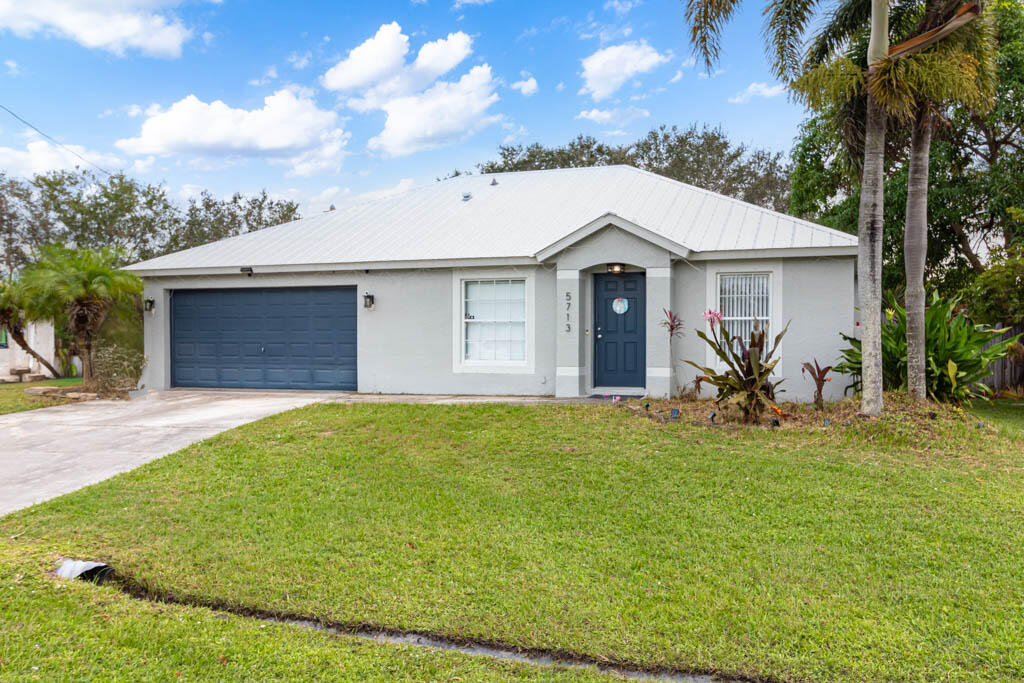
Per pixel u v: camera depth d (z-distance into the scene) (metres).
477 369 12.90
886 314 11.01
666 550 4.97
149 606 4.10
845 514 5.65
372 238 14.59
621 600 4.16
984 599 4.09
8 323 16.34
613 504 6.01
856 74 8.44
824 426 8.51
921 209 9.49
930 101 9.19
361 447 8.04
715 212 13.06
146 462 7.62
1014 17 14.23
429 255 13.05
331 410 10.31
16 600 3.98
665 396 11.28
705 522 5.54
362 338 13.64
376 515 5.78
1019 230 14.68
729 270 11.35
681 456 7.39
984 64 9.21
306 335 14.11
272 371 14.31
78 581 4.38
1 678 3.10
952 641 3.58
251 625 3.90
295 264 13.59
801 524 5.47
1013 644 3.52
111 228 26.72
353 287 13.79
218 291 14.62
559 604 4.11
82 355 13.34
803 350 11.03
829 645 3.56
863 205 8.77
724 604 4.07
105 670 3.25
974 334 10.09
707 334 11.45
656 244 11.27
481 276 12.86
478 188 16.97
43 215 25.72
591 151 33.06
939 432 8.14
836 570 4.57
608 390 12.27
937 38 8.61
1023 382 14.80
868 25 10.06
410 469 7.14
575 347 11.85
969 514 5.61
